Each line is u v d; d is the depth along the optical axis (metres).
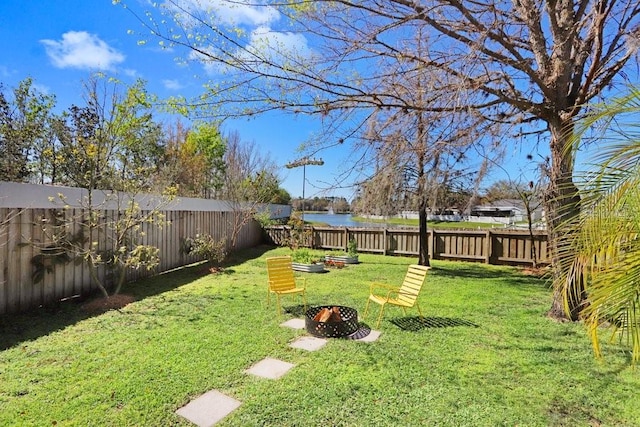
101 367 3.40
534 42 4.88
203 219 10.01
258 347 3.95
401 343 4.14
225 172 18.20
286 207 20.05
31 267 5.05
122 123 7.93
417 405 2.82
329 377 3.27
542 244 9.43
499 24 4.09
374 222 10.59
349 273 8.82
